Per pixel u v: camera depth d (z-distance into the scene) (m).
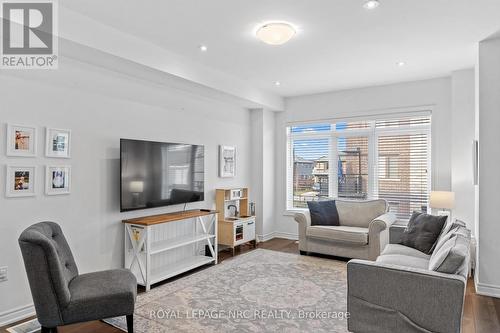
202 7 2.64
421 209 4.95
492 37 3.28
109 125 3.55
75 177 3.22
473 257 3.79
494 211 3.31
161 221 3.64
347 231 4.51
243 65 4.13
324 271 4.09
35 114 2.90
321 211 5.02
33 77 2.89
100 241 3.46
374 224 4.36
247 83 4.97
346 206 5.14
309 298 3.24
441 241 2.90
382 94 5.14
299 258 4.70
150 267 3.64
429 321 2.15
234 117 5.54
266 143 5.92
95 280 2.50
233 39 3.29
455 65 4.14
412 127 5.02
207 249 4.75
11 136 2.74
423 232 3.49
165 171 4.06
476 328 2.64
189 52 3.66
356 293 2.38
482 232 3.36
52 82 3.03
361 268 2.36
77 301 2.20
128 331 2.41
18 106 2.79
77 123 3.24
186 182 4.39
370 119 5.25
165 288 3.53
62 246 2.61
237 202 5.52
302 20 2.88
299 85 5.14
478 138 3.39
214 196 5.11
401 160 5.13
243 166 5.76
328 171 5.78
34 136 2.89
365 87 5.26
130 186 3.61
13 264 2.76
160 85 4.11
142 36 3.21
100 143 3.46
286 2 2.56
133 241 3.60
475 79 3.87
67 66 3.14
